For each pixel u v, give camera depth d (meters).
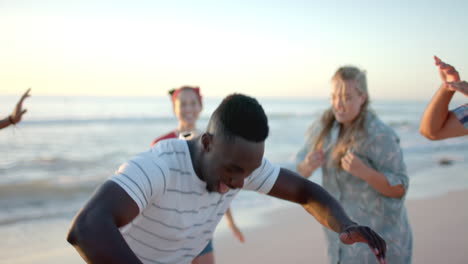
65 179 9.70
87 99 84.44
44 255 4.68
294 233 5.57
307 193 1.79
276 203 7.20
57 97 90.75
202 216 1.70
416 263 4.27
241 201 7.30
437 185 8.45
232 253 4.79
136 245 1.74
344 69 2.91
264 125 1.34
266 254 4.78
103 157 13.41
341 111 2.88
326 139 3.14
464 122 2.29
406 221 2.77
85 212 1.28
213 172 1.46
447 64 2.19
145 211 1.60
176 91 3.87
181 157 1.56
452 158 12.41
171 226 1.64
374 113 2.94
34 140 16.64
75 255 4.70
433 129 2.38
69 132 19.80
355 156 2.68
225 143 1.35
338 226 1.62
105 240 1.22
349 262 2.72
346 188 2.88
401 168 2.72
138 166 1.46
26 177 9.94
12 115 3.13
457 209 6.48
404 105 88.69
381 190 2.64
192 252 1.86
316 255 4.78
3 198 7.75
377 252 1.42
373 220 2.74
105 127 22.56
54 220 6.27
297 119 33.41
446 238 5.07
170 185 1.54
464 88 2.06
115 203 1.34
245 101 1.37
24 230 5.68
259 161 1.38
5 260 4.48
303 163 3.07
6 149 14.27
